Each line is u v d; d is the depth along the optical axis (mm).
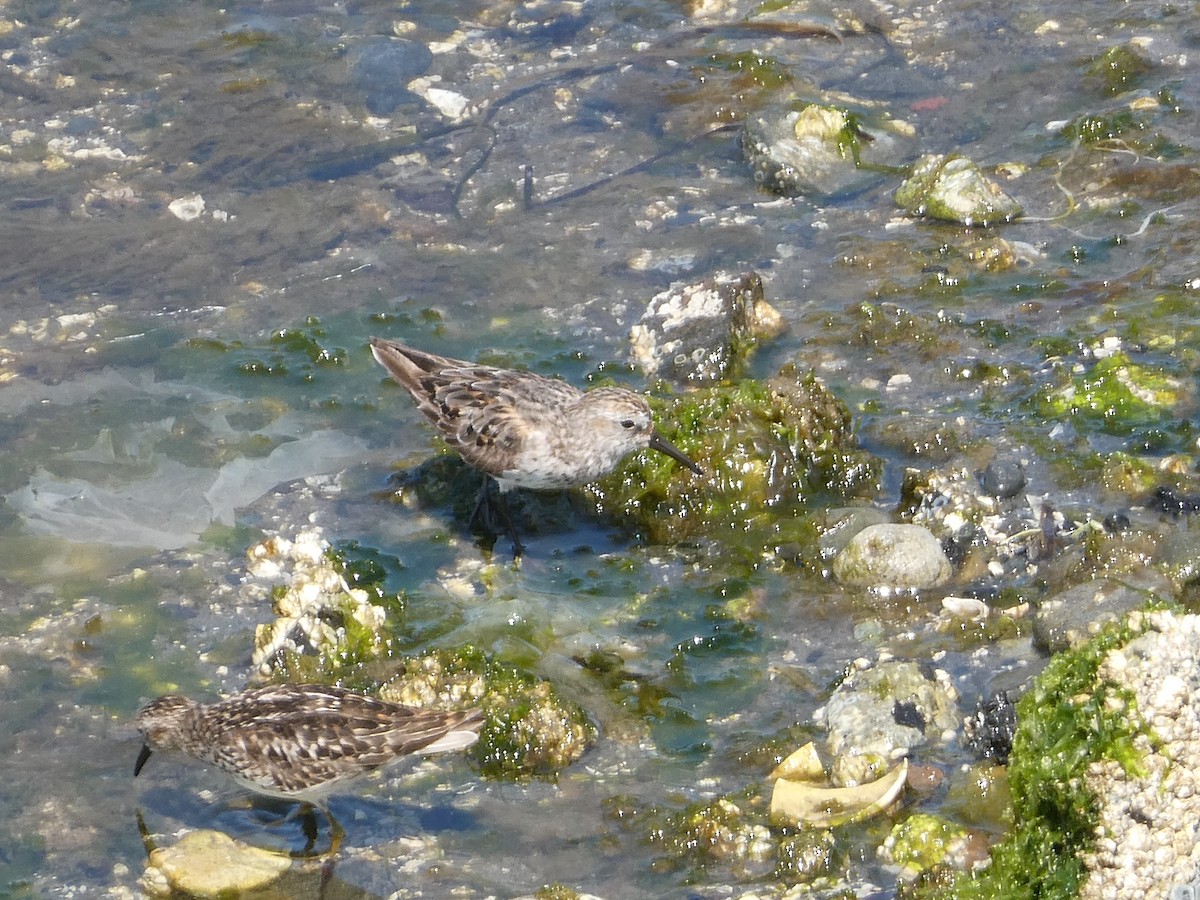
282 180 13844
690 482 10305
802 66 15352
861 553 9469
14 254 12781
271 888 7605
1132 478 10016
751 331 11828
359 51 15438
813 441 10531
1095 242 12719
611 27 16141
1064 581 9227
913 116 14547
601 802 8023
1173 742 6453
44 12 16312
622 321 12180
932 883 7242
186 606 9531
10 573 9766
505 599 9578
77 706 8750
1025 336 11680
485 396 10039
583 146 14383
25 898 7523
